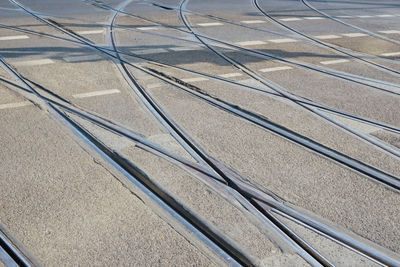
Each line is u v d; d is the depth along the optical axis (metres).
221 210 4.56
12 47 9.92
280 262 3.92
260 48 10.79
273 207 4.66
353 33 12.99
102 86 7.82
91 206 4.54
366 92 8.14
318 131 6.43
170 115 6.75
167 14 14.39
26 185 4.83
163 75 8.52
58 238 4.08
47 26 12.01
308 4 17.77
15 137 5.84
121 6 15.46
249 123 6.59
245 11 15.61
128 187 4.88
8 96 7.15
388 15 16.17
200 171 5.26
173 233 4.21
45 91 7.49
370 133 6.46
